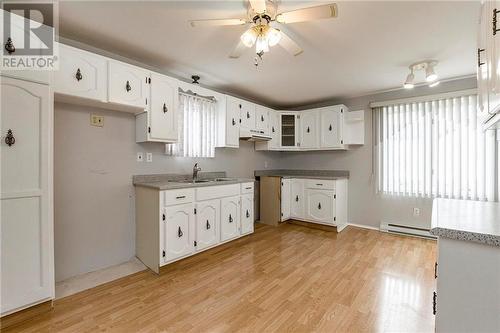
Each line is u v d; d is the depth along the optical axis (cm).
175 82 276
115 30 205
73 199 228
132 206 272
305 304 187
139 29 204
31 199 165
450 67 282
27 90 162
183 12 180
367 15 182
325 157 445
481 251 91
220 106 345
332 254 288
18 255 159
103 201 248
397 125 366
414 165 351
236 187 325
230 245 319
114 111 255
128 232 268
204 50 241
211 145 341
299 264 261
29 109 163
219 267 254
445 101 326
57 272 220
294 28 199
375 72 299
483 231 91
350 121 412
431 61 263
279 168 503
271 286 214
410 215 358
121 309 180
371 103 385
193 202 268
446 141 325
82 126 233
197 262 267
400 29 201
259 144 438
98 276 232
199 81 333
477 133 303
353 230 389
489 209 134
